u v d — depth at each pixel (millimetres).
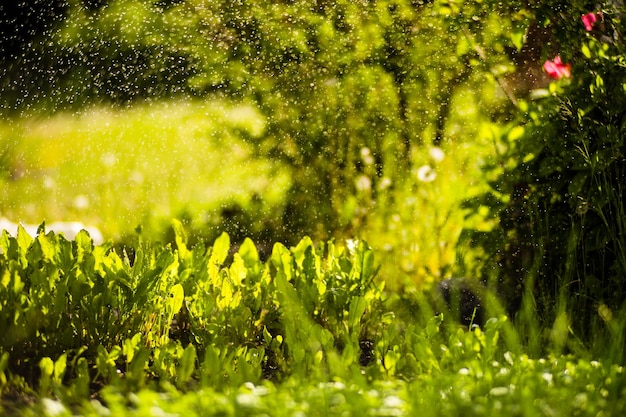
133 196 10727
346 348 5227
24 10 15625
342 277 6348
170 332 6457
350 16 8758
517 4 7062
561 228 6809
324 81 8828
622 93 6496
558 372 4949
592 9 6754
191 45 9672
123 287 5723
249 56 9211
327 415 4168
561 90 6695
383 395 4473
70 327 5602
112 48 12836
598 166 6488
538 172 6824
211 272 6414
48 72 14312
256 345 6199
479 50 7457
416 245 7945
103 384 5340
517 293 7016
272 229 9156
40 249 5820
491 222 7043
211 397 4367
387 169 8461
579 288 6598
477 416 4148
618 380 4766
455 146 8258
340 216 8594
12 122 14008
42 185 11648
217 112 9273
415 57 8516
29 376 5336
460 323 6852
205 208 9805
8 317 5430
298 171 8875
